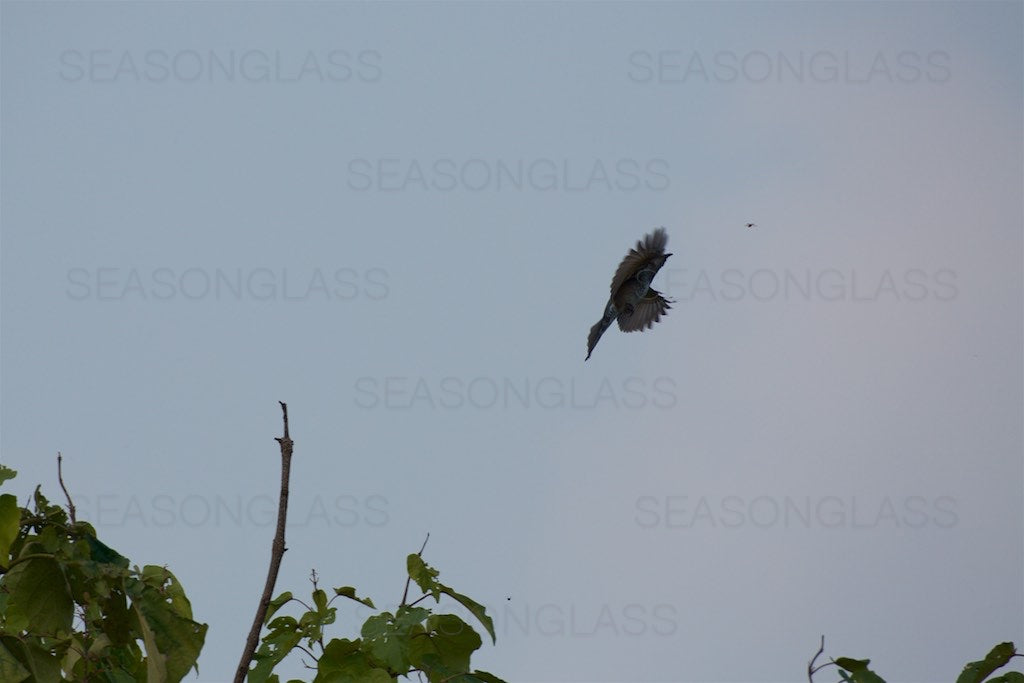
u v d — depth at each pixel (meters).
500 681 20.95
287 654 20.47
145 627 16.31
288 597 21.30
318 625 20.88
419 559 21.67
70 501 18.53
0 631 17.75
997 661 21.09
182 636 16.31
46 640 18.83
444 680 20.70
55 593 17.44
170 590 17.31
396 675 20.30
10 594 17.33
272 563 16.67
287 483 16.95
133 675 19.38
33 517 18.14
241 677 16.00
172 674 16.09
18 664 17.42
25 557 17.11
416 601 21.50
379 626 20.50
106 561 17.16
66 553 17.00
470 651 21.11
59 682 17.84
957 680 21.11
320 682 19.89
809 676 19.34
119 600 17.20
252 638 16.27
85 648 18.73
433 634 21.00
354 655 20.39
